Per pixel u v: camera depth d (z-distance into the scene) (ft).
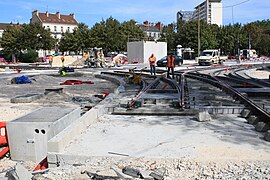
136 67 146.51
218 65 165.07
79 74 106.52
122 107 37.19
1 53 260.01
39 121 25.04
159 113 34.94
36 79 87.76
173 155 21.47
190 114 34.35
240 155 21.09
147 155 21.66
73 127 26.03
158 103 41.96
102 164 19.62
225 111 34.86
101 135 26.76
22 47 240.32
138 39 285.23
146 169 18.61
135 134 26.99
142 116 34.37
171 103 40.60
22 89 65.92
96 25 270.87
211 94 49.73
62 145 22.91
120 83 70.74
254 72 120.78
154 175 17.26
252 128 28.30
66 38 265.95
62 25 409.90
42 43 247.91
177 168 18.98
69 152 22.41
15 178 17.06
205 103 40.34
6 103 46.93
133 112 35.24
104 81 84.58
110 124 30.71
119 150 22.88
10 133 24.79
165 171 18.28
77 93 57.67
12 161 24.57
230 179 17.07
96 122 31.60
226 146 23.16
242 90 50.60
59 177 17.33
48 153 21.90
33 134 24.50
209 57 165.78
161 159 20.38
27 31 241.35
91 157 21.30
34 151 24.59
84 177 17.30
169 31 360.07
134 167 18.98
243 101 39.42
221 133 26.78
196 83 69.72
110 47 257.34
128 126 29.81
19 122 24.66
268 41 297.12
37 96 50.01
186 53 247.29
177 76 82.89
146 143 24.43
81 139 25.57
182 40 269.64
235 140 24.68
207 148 22.71
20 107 43.19
